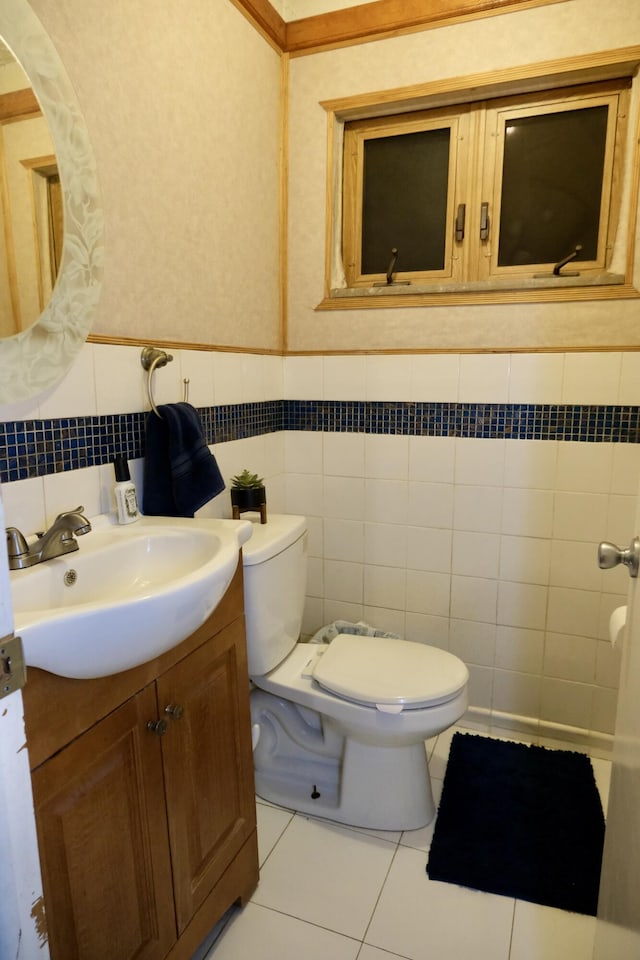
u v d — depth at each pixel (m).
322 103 1.93
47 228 1.08
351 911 1.35
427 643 2.10
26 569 0.99
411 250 2.00
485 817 1.62
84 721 0.85
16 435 1.07
